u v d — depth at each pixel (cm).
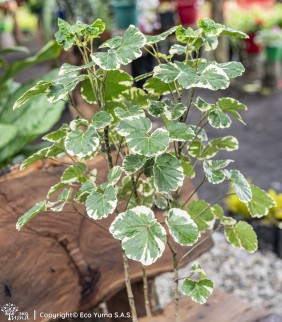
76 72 68
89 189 66
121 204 90
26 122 106
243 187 69
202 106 68
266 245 177
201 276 72
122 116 66
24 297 83
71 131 64
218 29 63
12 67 128
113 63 59
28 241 85
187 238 61
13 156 114
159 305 108
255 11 380
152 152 60
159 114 68
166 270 95
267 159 264
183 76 62
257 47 385
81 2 148
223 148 78
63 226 88
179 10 269
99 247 91
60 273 87
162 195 83
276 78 373
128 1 205
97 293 89
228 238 81
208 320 97
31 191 86
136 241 59
